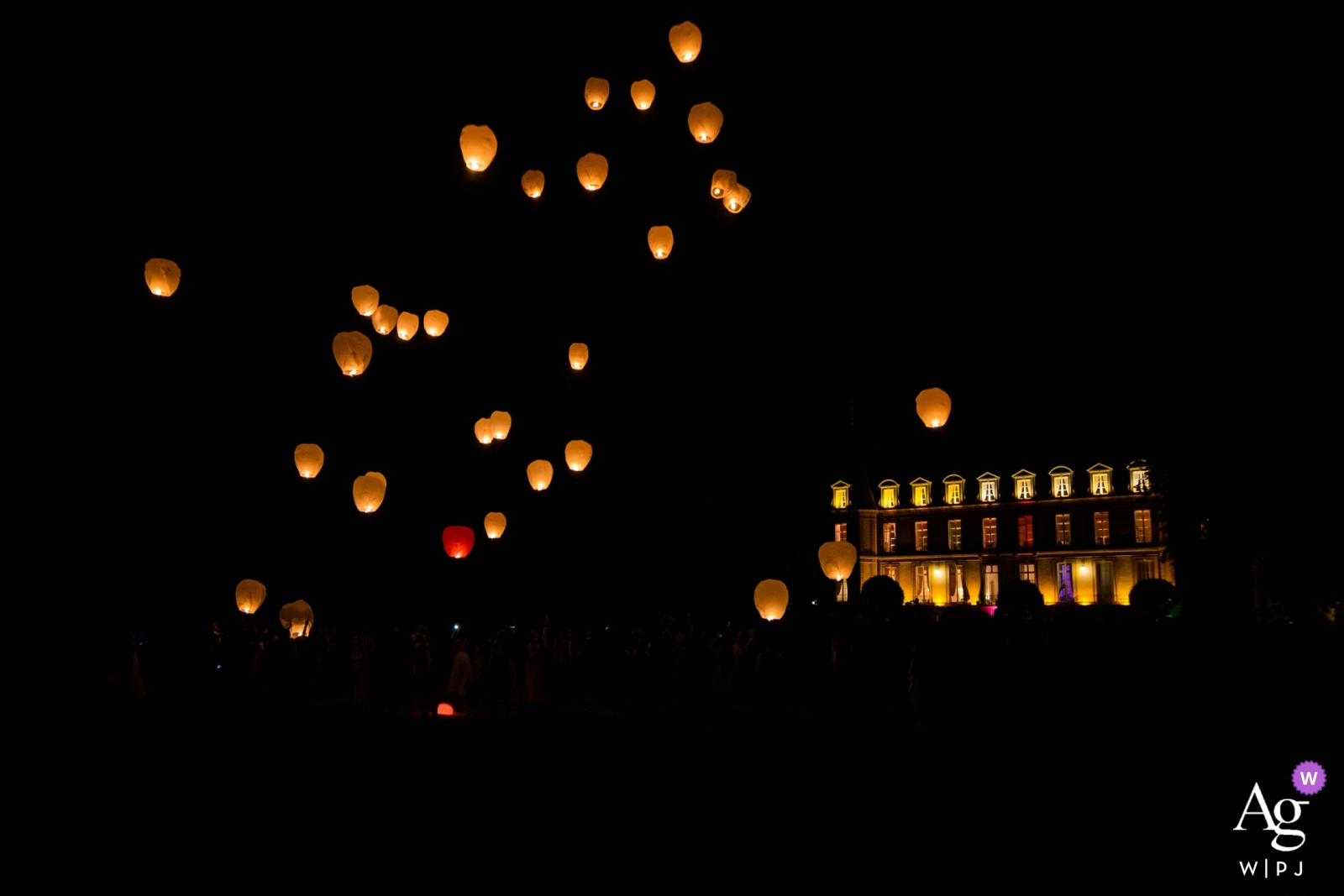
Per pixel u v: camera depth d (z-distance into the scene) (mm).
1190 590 31406
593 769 12695
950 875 7562
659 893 7004
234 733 15812
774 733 17516
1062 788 11781
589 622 47844
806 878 7457
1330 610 25906
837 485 80312
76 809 9539
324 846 8250
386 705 21266
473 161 14328
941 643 30219
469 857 7945
